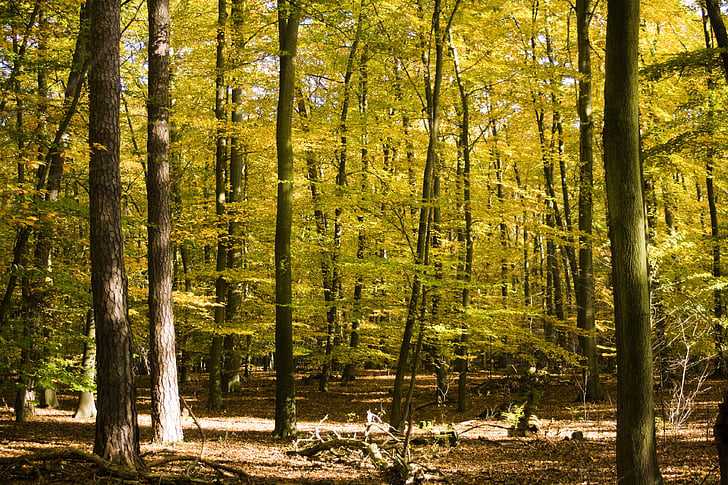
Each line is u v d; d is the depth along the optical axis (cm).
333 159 2072
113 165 814
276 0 1455
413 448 1088
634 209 630
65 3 1122
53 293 1236
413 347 1717
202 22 1761
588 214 1730
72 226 1326
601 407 1623
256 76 1742
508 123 2230
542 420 1474
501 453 1085
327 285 1905
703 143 1261
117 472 734
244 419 1602
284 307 1294
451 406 1773
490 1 1462
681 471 870
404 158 1831
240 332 1564
